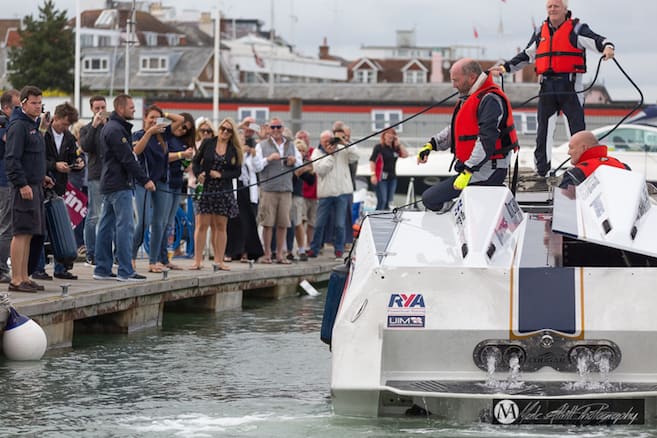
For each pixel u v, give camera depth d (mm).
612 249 11586
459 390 10305
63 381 13852
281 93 133125
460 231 11359
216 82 70312
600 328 10453
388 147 30984
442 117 69188
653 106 36812
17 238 17219
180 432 10820
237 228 25891
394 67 186750
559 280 10586
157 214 21328
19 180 16906
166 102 75375
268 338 17938
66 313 16812
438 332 10562
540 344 10523
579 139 13266
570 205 11781
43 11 122688
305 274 25656
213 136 22609
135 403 12422
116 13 150625
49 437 10758
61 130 19969
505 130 12922
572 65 16188
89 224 22688
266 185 25688
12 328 15336
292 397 12797
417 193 40188
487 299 10586
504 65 16594
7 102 18438
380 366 10469
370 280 10680
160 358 15797
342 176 28125
